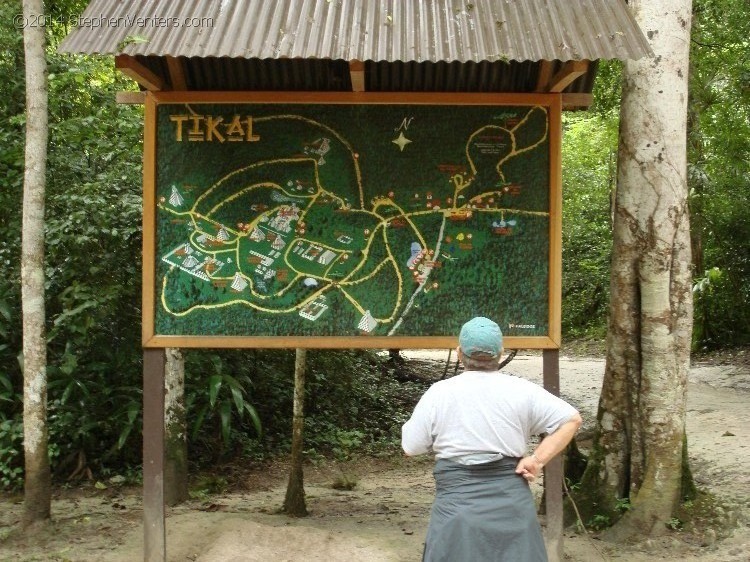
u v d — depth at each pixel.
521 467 3.21
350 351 12.83
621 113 5.74
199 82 5.01
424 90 5.04
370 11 4.27
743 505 5.88
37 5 5.26
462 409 3.24
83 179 7.45
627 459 5.77
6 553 5.10
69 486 7.24
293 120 4.72
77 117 7.79
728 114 15.02
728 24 12.98
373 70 4.98
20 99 7.71
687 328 5.64
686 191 5.65
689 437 9.03
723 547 5.24
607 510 5.72
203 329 4.71
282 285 4.73
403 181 4.73
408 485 8.62
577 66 4.12
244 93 4.68
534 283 4.71
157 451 4.68
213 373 8.72
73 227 6.94
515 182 4.70
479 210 4.71
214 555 4.91
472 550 3.11
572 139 26.22
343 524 6.07
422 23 4.18
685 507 5.65
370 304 4.73
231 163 4.72
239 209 4.73
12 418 7.27
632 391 5.73
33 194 5.27
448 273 4.72
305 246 4.73
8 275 7.46
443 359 19.69
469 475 3.19
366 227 4.73
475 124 4.70
